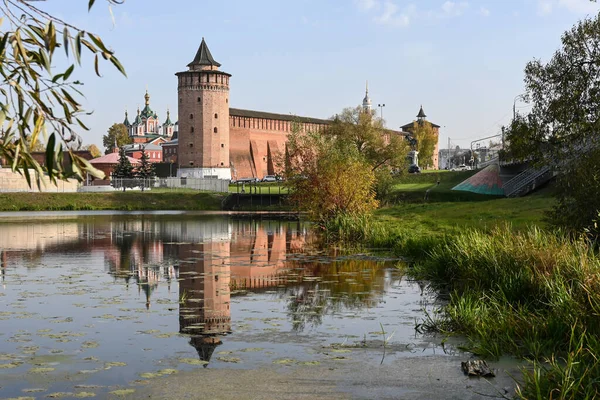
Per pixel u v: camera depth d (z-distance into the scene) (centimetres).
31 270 1680
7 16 347
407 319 1030
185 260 1925
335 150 3309
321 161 3262
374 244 2423
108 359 786
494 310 992
